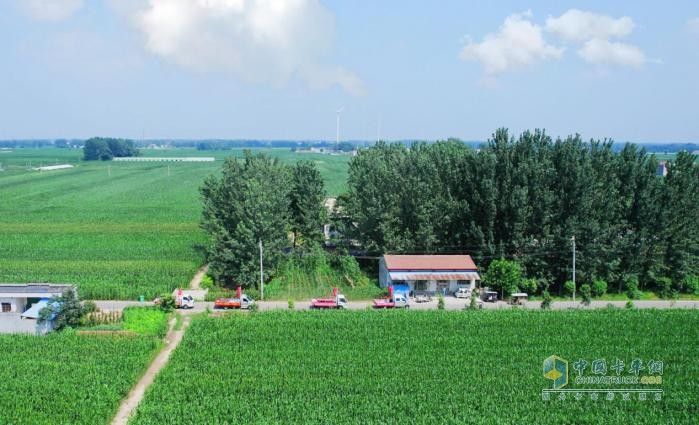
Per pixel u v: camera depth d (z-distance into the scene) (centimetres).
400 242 10400
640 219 9800
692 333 7550
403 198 10581
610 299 9694
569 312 8362
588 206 9706
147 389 6100
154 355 7056
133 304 9225
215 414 5497
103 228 15300
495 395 5900
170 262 11438
